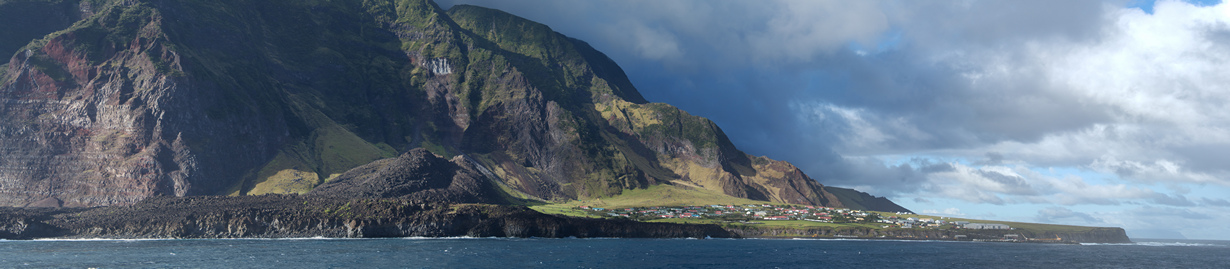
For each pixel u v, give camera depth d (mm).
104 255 171000
